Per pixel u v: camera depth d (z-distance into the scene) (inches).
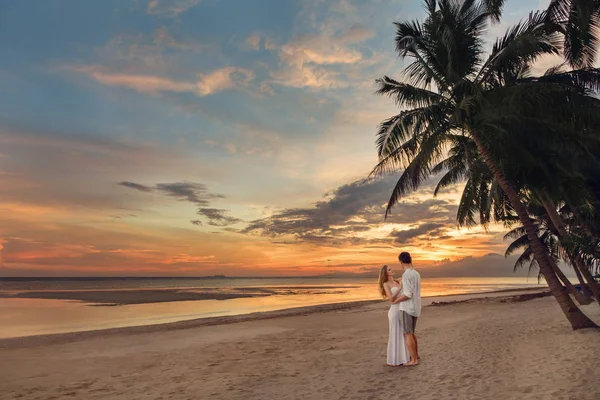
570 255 453.7
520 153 545.3
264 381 300.2
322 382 281.3
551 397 204.2
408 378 267.9
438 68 536.7
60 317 982.4
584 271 518.6
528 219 462.6
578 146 531.5
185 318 946.1
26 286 3540.8
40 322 886.4
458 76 512.7
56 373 364.2
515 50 448.5
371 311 981.8
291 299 1713.8
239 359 406.3
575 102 431.2
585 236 443.8
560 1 404.2
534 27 448.5
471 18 527.5
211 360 406.0
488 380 247.6
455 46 501.7
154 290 2674.7
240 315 975.0
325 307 1178.6
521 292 1829.5
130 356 442.6
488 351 348.2
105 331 686.5
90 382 326.0
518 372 261.4
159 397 271.3
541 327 480.1
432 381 255.3
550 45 471.5
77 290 2635.3
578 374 241.6
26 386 317.4
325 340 516.7
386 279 314.3
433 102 525.3
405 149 544.7
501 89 474.0
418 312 308.2
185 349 480.1
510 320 589.9
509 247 1125.1
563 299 428.1
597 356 284.0
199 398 263.0
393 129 487.8
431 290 2566.4
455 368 286.5
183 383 309.0
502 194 733.3
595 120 436.1
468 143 599.2
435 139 513.0
